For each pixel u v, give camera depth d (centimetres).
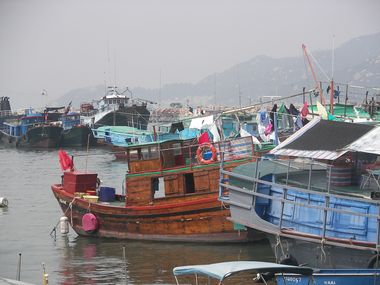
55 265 3062
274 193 2855
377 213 2453
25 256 3250
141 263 3045
